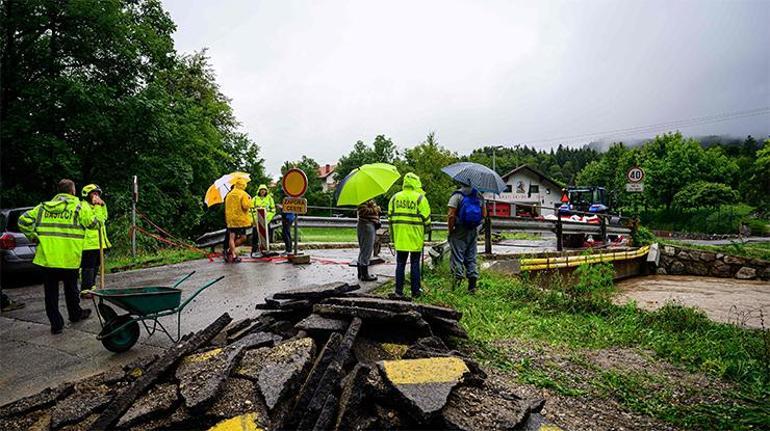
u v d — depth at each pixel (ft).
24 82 52.85
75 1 51.21
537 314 22.25
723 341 18.40
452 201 24.95
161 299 15.57
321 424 9.22
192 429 9.82
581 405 12.39
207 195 45.06
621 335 18.90
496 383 13.44
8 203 50.08
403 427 9.57
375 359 12.73
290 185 34.53
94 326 19.70
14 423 10.91
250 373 11.23
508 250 46.57
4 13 50.06
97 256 25.41
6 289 29.81
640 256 56.44
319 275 30.81
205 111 106.52
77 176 51.96
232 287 26.81
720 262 56.29
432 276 29.45
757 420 11.43
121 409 10.45
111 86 58.23
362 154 192.54
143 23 64.90
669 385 13.92
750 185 170.19
